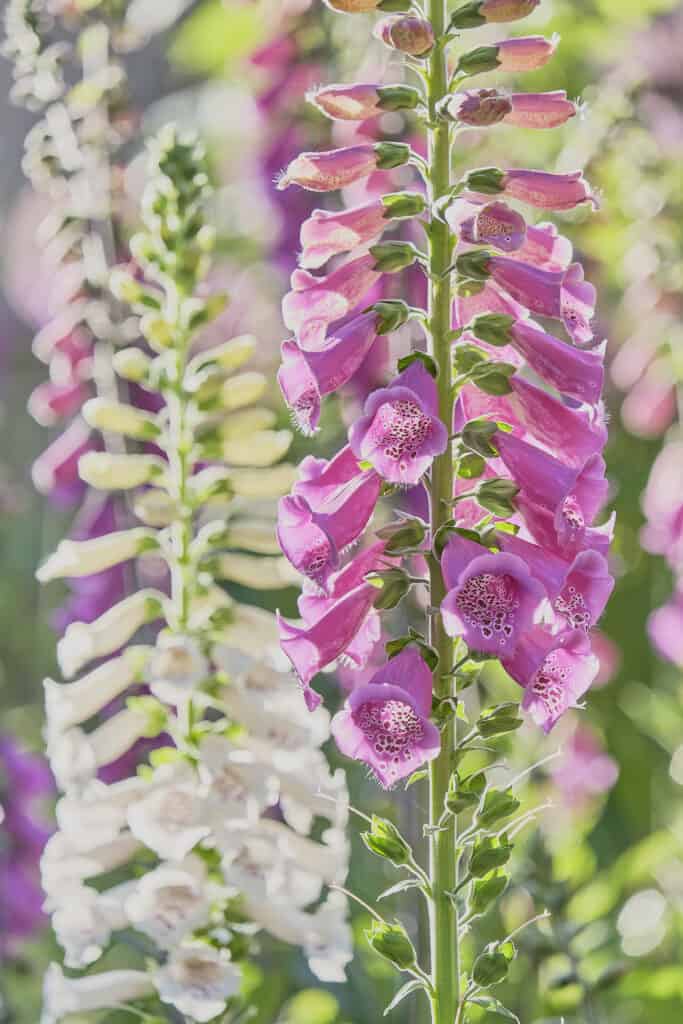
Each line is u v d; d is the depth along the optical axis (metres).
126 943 1.52
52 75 1.75
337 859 1.52
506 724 1.32
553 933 1.64
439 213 1.31
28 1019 1.78
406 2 1.32
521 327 1.32
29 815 1.85
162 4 1.79
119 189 1.74
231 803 1.49
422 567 1.59
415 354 1.31
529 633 1.31
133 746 1.65
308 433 1.32
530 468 1.31
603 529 1.34
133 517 1.69
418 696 1.30
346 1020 1.69
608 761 1.88
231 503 1.56
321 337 1.34
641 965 1.74
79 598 1.79
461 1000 1.32
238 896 1.50
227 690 1.51
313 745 1.51
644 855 1.78
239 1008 1.50
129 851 1.52
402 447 1.28
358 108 1.32
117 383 1.71
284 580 1.54
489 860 1.32
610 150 1.90
